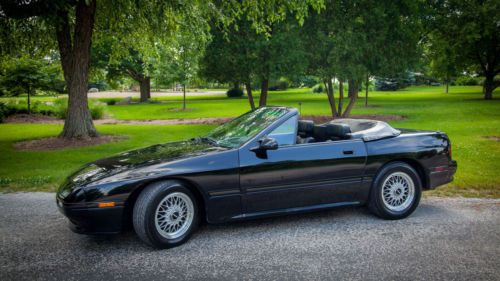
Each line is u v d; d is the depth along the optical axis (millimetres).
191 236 4102
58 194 3877
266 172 4086
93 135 12570
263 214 4172
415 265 3324
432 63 36469
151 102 38938
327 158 4312
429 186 4801
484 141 10633
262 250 3707
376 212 4602
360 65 14234
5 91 23344
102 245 3898
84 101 12359
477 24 28984
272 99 41125
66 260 3525
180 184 3807
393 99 35906
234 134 4484
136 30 13617
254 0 11000
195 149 4262
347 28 14180
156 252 3699
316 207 4379
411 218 4633
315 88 56375
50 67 23828
